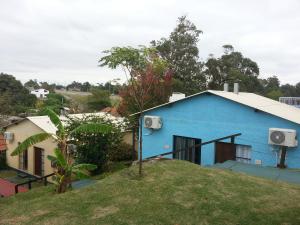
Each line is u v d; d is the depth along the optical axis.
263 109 12.41
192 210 5.79
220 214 5.61
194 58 35.94
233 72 39.34
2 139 23.83
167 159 9.29
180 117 14.80
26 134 19.50
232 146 12.96
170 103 14.85
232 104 13.13
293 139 11.19
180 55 35.12
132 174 7.80
